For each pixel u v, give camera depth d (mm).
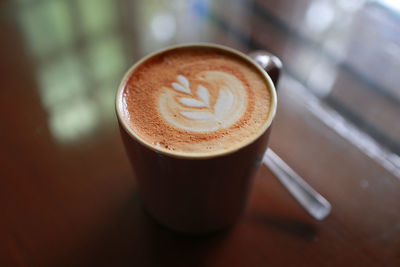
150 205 234
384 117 292
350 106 297
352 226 245
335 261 232
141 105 214
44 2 370
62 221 244
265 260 232
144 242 238
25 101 296
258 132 192
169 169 191
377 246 237
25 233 239
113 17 356
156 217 242
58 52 327
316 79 313
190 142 198
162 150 183
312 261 232
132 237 240
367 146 278
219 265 230
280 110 295
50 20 354
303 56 330
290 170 264
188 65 235
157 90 221
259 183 262
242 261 232
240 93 220
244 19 359
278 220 247
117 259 231
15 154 269
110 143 275
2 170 262
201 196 208
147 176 207
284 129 285
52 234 239
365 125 287
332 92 305
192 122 208
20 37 339
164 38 338
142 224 245
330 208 251
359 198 256
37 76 311
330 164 270
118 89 214
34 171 262
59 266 228
